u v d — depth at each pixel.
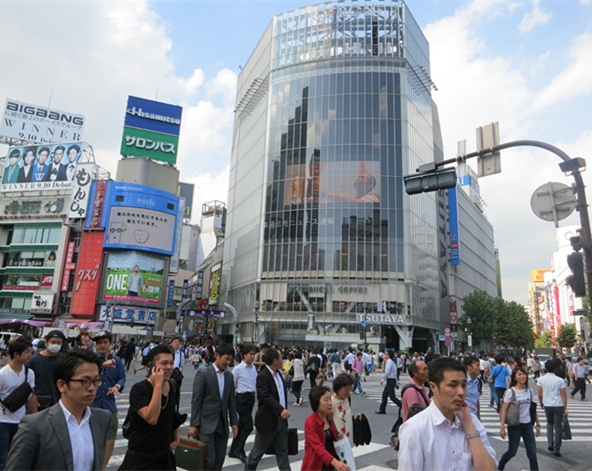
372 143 55.88
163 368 4.20
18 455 2.92
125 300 55.22
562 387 9.32
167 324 89.69
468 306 64.50
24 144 65.38
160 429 4.12
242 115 74.00
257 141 64.31
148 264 57.47
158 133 65.38
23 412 5.57
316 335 50.34
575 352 85.00
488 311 63.69
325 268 53.28
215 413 6.09
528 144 8.96
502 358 15.00
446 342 42.97
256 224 59.72
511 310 74.88
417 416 3.08
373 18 60.28
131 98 64.69
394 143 55.75
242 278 62.50
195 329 77.88
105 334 6.68
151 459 4.05
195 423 5.99
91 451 3.18
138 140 64.19
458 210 79.62
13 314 58.72
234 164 76.19
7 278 60.56
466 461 2.92
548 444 9.56
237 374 7.93
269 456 8.17
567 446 9.98
